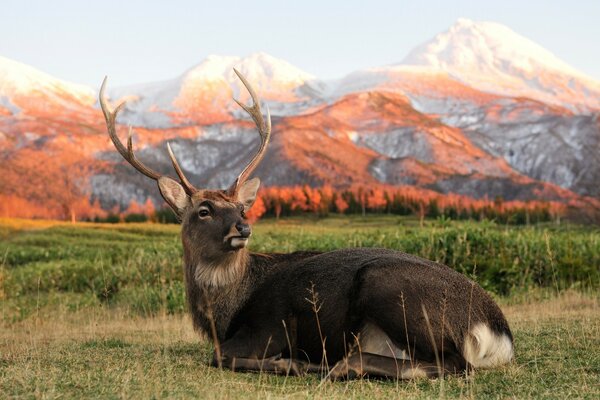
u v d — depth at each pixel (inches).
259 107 369.4
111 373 271.0
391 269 282.0
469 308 279.4
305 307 295.6
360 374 267.4
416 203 6195.9
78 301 655.8
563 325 383.6
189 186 335.3
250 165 358.9
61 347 355.6
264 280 314.0
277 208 5590.6
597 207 2164.1
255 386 260.4
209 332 322.7
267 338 301.1
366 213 5979.3
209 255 315.9
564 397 233.5
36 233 2113.7
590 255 701.3
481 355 278.7
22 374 263.9
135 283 740.0
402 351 276.5
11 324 524.4
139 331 453.4
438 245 692.7
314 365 287.7
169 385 252.4
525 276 632.4
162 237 2107.5
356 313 283.3
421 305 273.4
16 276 837.8
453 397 238.5
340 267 297.3
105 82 356.2
